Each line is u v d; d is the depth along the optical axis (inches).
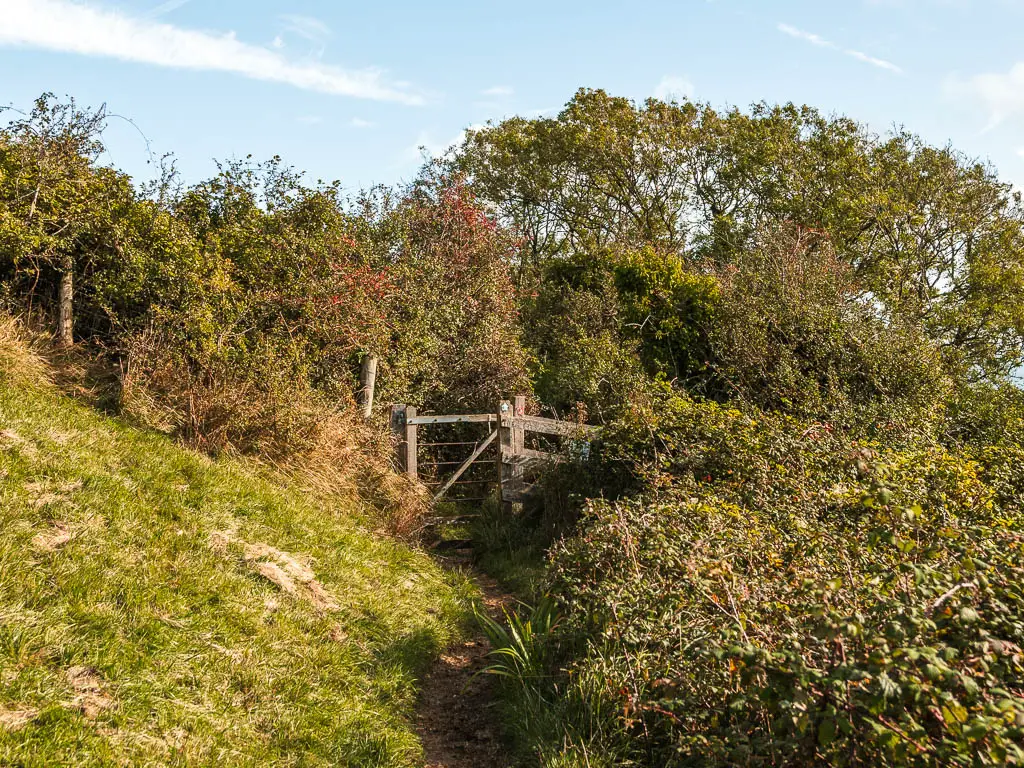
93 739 145.2
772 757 133.7
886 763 115.1
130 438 289.6
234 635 203.2
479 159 1243.2
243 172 463.5
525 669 214.4
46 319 353.7
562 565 248.1
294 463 353.4
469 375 560.7
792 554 186.2
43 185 346.3
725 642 136.5
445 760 190.9
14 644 158.9
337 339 442.0
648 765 166.7
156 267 360.8
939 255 869.2
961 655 119.3
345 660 218.4
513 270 841.5
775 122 1112.2
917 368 498.6
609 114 1143.6
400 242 612.4
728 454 320.2
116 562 205.2
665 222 1158.3
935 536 170.4
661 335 644.1
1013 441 417.4
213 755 158.1
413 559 333.1
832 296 593.0
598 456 378.3
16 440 243.4
